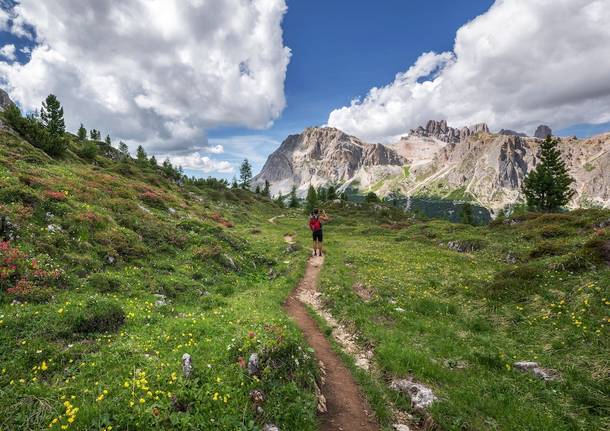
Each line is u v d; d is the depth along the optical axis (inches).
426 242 1724.9
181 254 978.1
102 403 300.5
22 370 354.6
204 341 448.5
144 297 657.6
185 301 701.3
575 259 701.3
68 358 390.9
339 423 364.5
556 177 3132.4
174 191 3132.4
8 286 532.7
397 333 566.3
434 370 442.9
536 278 701.3
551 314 565.3
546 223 1640.0
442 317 649.0
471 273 978.1
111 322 492.7
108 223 927.7
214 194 4719.5
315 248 1305.4
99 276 660.7
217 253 1011.9
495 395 392.5
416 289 826.8
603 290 561.9
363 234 2289.6
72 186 1125.1
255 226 2647.6
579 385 385.1
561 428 333.1
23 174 977.5
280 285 857.5
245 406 323.3
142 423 285.0
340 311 686.5
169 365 374.6
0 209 699.4
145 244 943.7
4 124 2240.4
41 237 706.2
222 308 641.0
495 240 1519.4
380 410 383.9
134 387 328.2
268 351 398.6
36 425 275.1
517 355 476.4
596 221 1336.1
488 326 587.5
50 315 457.7
